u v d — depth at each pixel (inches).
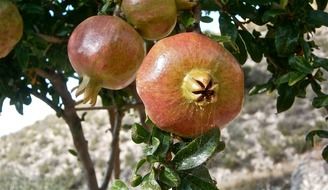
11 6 22.0
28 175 185.3
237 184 150.4
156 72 15.9
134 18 19.1
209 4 26.0
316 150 137.9
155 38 19.5
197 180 17.3
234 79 15.9
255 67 181.5
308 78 30.7
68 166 189.8
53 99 47.4
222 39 18.3
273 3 27.1
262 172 153.1
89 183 52.4
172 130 16.3
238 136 170.2
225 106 16.0
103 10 20.4
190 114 15.8
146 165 18.7
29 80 40.9
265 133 167.3
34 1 31.0
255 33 30.6
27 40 31.5
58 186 158.6
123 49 18.2
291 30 27.5
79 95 18.3
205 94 15.4
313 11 27.6
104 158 187.2
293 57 26.8
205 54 15.7
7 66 38.6
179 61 15.7
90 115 219.9
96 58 18.0
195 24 18.9
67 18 35.1
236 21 27.3
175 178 16.9
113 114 57.9
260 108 179.8
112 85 18.6
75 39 18.5
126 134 191.2
